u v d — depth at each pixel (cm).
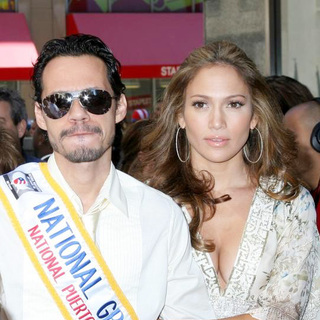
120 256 225
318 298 259
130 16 1191
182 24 1197
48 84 221
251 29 799
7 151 329
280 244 256
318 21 769
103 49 225
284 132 265
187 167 266
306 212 257
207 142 254
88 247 223
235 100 253
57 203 225
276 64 767
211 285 253
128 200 230
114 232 226
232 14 826
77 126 218
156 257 229
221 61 254
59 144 220
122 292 224
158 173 267
